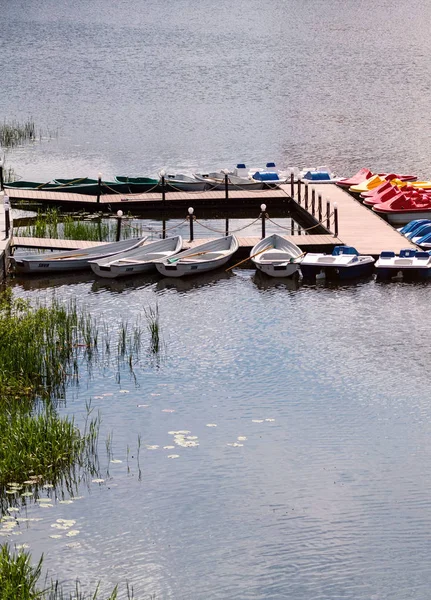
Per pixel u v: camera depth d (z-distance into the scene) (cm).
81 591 2409
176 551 2586
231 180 6850
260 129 9338
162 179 6334
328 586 2462
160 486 2884
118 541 2617
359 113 10150
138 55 15012
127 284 4859
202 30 18812
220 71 13200
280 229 5997
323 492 2867
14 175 7319
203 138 8919
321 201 6088
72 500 2795
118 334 4116
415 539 2641
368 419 3344
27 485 2858
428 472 2983
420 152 8294
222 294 4694
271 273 4919
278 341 4056
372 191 6412
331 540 2641
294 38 17400
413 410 3406
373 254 5094
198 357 3878
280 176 7038
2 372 3566
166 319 4328
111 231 5797
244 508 2780
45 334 3969
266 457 3070
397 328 4203
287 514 2753
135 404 3444
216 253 5134
